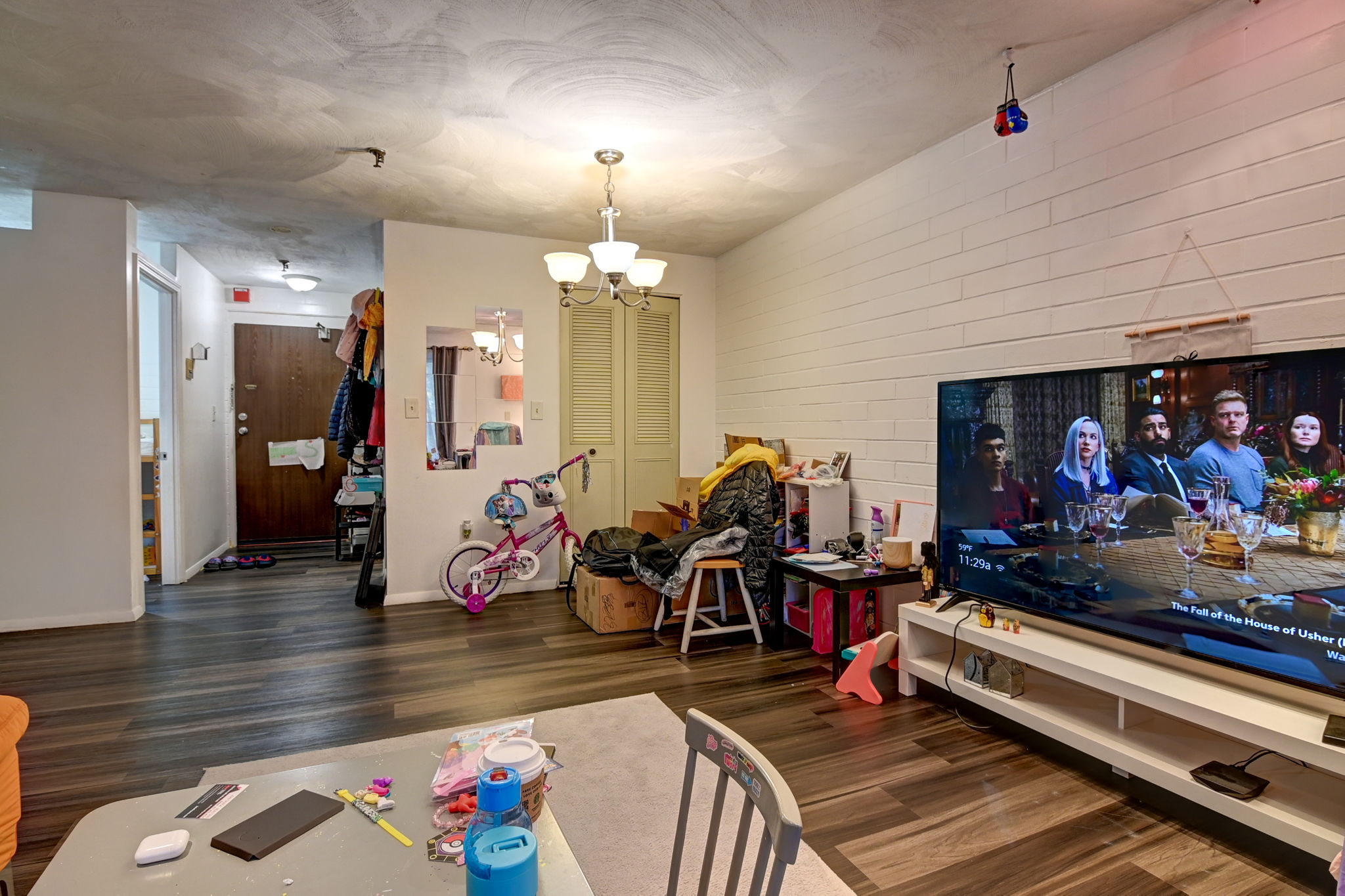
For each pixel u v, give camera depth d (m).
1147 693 1.83
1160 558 1.96
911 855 1.68
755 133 2.86
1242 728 1.63
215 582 4.82
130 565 3.78
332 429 4.88
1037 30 2.12
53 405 3.63
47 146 3.00
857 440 3.47
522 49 2.23
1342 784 1.71
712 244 4.65
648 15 2.05
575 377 4.63
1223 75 1.97
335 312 6.44
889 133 2.87
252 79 2.42
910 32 2.14
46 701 2.65
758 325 4.43
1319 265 1.77
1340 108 1.73
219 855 0.94
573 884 0.90
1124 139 2.24
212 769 2.10
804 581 3.59
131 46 2.21
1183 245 2.08
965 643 2.84
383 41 2.19
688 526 4.19
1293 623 1.67
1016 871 1.62
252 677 2.92
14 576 3.59
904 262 3.16
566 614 3.95
